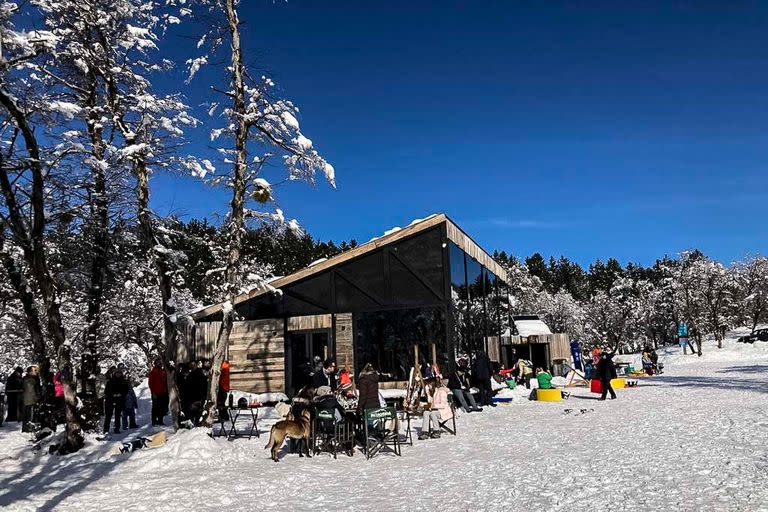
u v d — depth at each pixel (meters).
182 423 13.54
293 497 7.82
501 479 8.00
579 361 35.41
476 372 18.73
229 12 14.04
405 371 18.69
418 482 8.31
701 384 22.36
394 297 19.27
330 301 19.62
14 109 10.76
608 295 88.62
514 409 17.19
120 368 15.16
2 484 9.15
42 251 11.66
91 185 13.92
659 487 6.76
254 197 13.78
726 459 7.99
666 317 75.81
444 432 13.30
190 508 7.42
